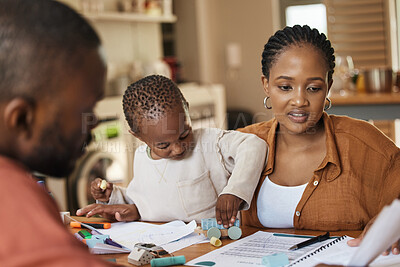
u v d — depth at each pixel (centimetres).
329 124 120
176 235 112
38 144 60
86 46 61
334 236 106
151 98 109
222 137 125
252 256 95
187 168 123
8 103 57
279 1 564
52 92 59
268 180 122
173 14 539
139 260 95
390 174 115
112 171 333
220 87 479
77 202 312
